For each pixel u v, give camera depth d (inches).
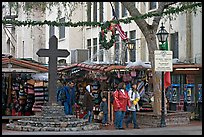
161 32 701.3
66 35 1496.1
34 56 1697.8
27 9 783.1
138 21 740.7
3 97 884.6
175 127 676.7
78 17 1428.4
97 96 855.1
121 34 948.6
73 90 821.2
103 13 1330.0
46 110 678.5
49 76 691.4
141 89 866.1
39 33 1707.7
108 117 785.6
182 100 903.1
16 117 817.5
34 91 883.4
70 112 812.0
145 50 1151.6
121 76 890.1
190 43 1004.6
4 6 981.2
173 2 735.7
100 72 882.8
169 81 747.4
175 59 977.5
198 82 878.4
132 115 709.9
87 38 1449.3
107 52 1252.5
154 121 723.4
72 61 1268.5
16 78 900.0
